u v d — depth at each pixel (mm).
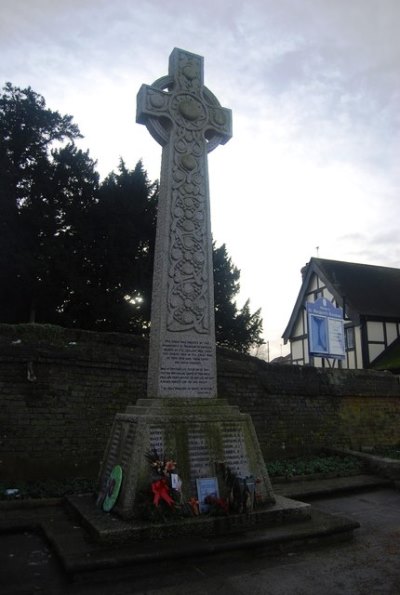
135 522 4863
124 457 5496
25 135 20859
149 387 6258
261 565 4605
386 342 22906
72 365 8867
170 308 6359
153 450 5309
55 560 4723
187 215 6812
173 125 7031
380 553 5008
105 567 4211
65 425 8562
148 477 5211
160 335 6207
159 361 6121
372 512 7211
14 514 6305
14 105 21094
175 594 3943
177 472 5297
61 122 22172
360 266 26891
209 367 6402
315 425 11953
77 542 4738
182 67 7359
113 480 5488
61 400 8641
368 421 12891
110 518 5086
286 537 5000
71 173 19984
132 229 19219
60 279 17906
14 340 8547
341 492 8617
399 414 13508
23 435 8188
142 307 18766
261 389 11383
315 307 16594
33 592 3961
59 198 20016
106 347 9336
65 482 7844
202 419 5727
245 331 22578
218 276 22438
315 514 5891
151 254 19641
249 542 4801
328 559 4801
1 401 8156
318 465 10070
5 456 7969
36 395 8438
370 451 12031
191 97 7301
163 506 5039
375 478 9625
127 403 9266
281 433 11359
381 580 4273
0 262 17047
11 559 4773
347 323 23406
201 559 4605
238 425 5934
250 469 5777
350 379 12961
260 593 3984
